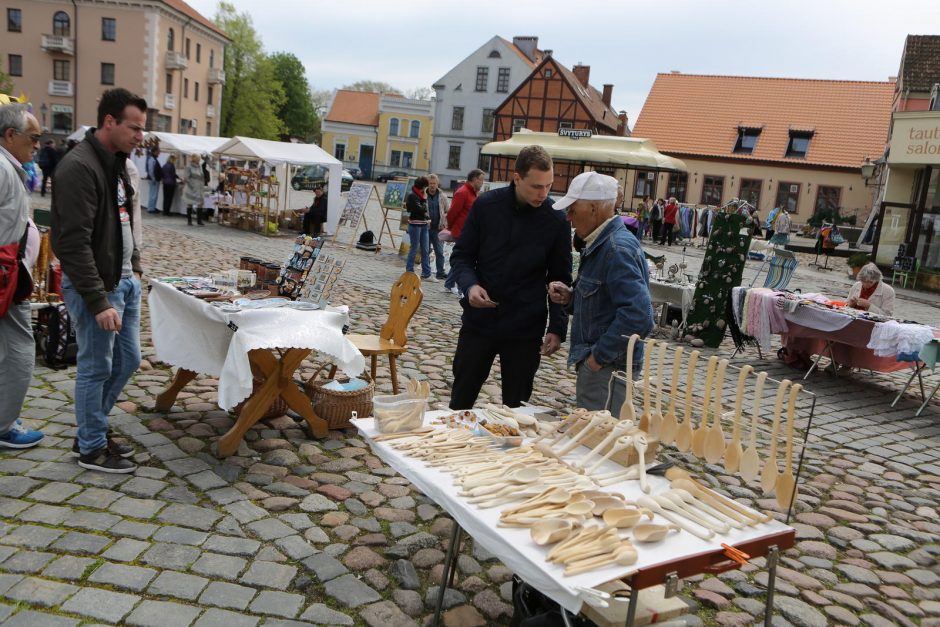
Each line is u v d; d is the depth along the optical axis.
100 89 50.00
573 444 2.82
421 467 2.58
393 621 2.73
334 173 17.23
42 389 4.79
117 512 3.29
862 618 3.11
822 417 6.23
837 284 17.69
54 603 2.60
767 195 37.53
